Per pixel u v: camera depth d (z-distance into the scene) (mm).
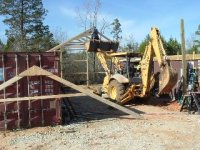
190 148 9922
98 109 17125
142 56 18891
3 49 40906
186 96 16016
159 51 16906
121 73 18984
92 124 13375
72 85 13211
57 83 13102
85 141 10805
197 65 18172
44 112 12984
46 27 42156
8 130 12523
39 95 12867
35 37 41188
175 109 16641
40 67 12875
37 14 41094
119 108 14156
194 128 12328
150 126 12758
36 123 12898
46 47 41344
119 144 10375
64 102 14781
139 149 9828
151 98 19094
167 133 11656
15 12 40781
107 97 19031
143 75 17969
